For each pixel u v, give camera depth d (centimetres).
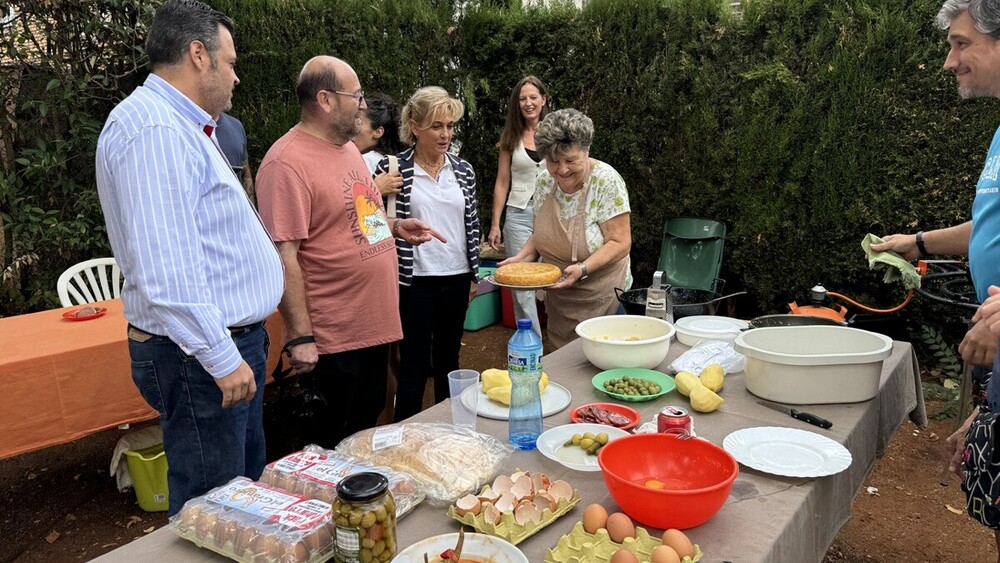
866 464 184
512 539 122
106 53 498
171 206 160
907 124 398
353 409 272
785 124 432
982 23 166
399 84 550
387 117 351
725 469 135
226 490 133
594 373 219
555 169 279
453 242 314
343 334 247
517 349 164
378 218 254
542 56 529
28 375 241
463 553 115
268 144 538
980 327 155
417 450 147
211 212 174
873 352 183
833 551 267
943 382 406
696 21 454
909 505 300
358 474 117
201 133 175
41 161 469
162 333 173
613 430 166
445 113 292
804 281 446
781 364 184
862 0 400
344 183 240
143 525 292
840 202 425
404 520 132
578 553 116
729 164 461
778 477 147
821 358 182
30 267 484
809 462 150
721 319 258
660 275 246
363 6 530
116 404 264
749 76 438
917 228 409
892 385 208
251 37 522
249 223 188
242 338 189
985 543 272
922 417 237
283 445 350
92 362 256
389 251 257
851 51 407
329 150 238
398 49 545
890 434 208
